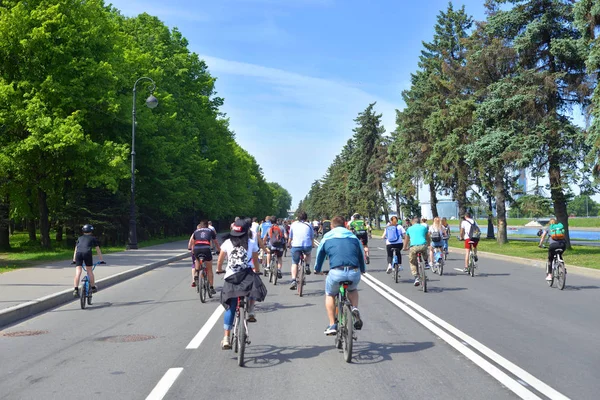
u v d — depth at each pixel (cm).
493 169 3203
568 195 2884
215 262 2306
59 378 648
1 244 3353
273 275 1708
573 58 2847
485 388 586
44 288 1429
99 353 777
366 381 616
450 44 4838
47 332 949
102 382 627
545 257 2495
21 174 3073
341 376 639
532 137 2812
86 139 2891
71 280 1627
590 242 3966
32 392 593
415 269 1483
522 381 611
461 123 3731
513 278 1775
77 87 2888
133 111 3316
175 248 3594
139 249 3444
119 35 3425
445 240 2561
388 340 838
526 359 712
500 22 3125
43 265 2191
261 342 832
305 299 1320
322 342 828
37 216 3572
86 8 3053
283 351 771
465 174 4084
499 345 796
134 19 4591
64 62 2925
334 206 11412
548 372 648
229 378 636
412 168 4819
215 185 6078
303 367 681
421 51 5188
